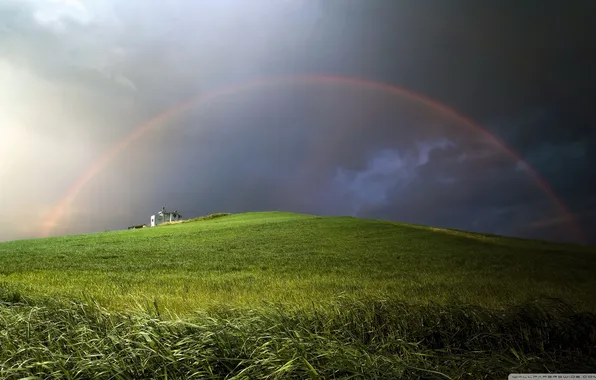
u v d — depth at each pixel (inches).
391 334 262.1
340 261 1205.7
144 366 196.7
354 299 332.2
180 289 692.7
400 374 179.8
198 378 191.6
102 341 220.7
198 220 3641.7
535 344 260.5
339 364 182.7
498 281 781.3
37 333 248.1
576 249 1499.8
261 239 1823.3
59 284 802.2
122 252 1545.3
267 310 281.3
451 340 270.2
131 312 285.3
